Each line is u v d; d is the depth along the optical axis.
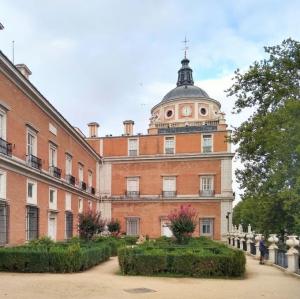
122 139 47.41
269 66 20.23
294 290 11.54
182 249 16.41
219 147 44.88
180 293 10.66
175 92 63.03
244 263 14.70
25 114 23.78
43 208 26.28
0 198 19.66
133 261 14.53
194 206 44.47
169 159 45.75
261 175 22.33
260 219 23.61
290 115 17.11
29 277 13.28
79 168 37.53
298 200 17.89
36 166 25.14
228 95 22.08
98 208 45.84
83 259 15.52
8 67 20.69
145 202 45.75
